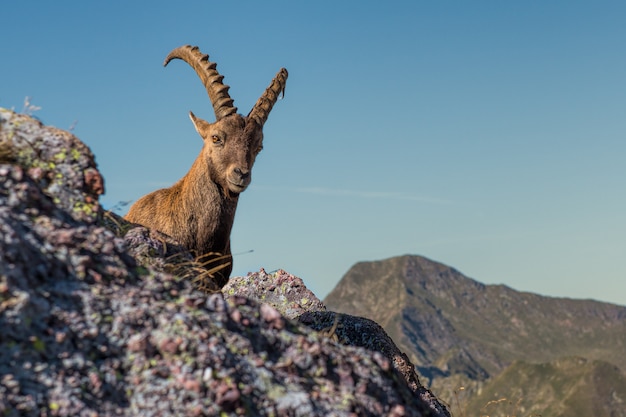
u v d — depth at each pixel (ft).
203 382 12.78
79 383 12.28
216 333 13.79
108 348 12.89
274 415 12.94
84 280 13.71
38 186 15.08
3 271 12.57
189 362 12.96
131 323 13.29
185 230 31.71
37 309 12.69
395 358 26.30
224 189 31.71
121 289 13.99
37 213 14.46
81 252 14.16
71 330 12.79
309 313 28.71
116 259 14.56
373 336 27.07
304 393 13.46
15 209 14.15
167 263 18.26
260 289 31.19
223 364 13.12
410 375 25.93
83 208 15.40
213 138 32.01
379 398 14.40
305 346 14.44
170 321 13.48
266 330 14.61
